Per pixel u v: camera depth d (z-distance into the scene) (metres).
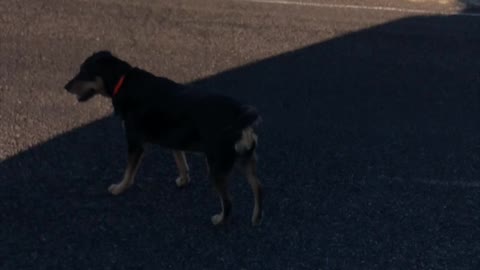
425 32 6.56
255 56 6.03
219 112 4.17
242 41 6.21
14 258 4.09
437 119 5.43
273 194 4.62
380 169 4.89
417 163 4.97
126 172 4.51
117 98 4.44
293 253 4.24
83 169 4.73
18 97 5.34
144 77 4.45
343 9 6.87
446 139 5.22
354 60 6.07
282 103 5.47
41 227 4.29
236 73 5.79
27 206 4.42
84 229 4.29
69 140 4.96
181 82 5.64
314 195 4.64
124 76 4.44
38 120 5.12
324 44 6.25
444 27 6.68
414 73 5.96
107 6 6.60
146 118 4.36
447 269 4.20
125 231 4.30
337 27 6.53
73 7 6.55
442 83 5.86
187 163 4.81
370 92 5.68
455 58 6.21
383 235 4.39
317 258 4.22
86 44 6.03
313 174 4.81
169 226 4.36
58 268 4.05
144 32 6.24
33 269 4.04
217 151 4.18
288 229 4.38
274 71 5.85
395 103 5.58
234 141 4.14
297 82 5.73
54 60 5.80
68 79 5.58
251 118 4.12
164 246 4.22
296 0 6.98
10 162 4.73
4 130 5.00
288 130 5.19
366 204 4.60
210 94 4.28
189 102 4.26
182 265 4.12
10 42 5.99
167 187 4.62
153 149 4.92
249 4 6.82
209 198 4.56
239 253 4.21
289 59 6.01
